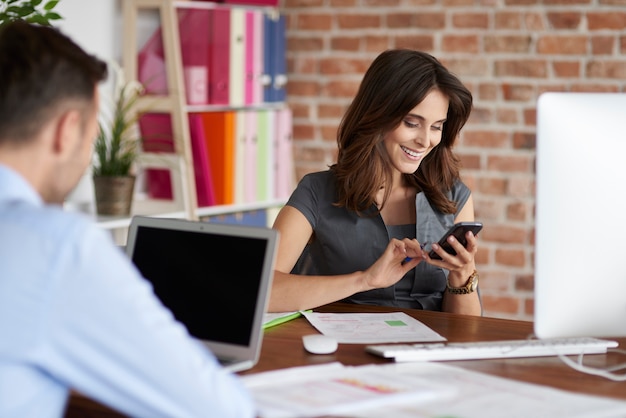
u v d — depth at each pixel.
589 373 1.84
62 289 1.26
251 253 1.85
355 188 2.63
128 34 4.21
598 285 1.84
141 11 4.21
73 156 1.41
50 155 1.38
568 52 4.38
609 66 4.33
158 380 1.31
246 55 4.46
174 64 4.10
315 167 4.93
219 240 1.89
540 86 4.44
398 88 2.54
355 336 2.09
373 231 2.67
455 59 4.58
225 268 1.87
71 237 1.27
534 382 1.77
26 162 1.37
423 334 2.12
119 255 1.33
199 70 4.25
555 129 1.82
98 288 1.27
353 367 1.81
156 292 1.92
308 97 4.91
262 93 4.61
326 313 2.32
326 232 2.67
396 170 2.72
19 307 1.25
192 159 4.24
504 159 4.53
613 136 1.81
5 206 1.30
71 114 1.38
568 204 1.83
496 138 4.53
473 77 4.55
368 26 4.74
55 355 1.27
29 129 1.35
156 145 4.23
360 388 1.64
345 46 4.80
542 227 1.84
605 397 1.67
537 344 1.97
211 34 4.26
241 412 1.37
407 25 4.66
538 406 1.58
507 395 1.65
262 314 1.81
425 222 2.70
